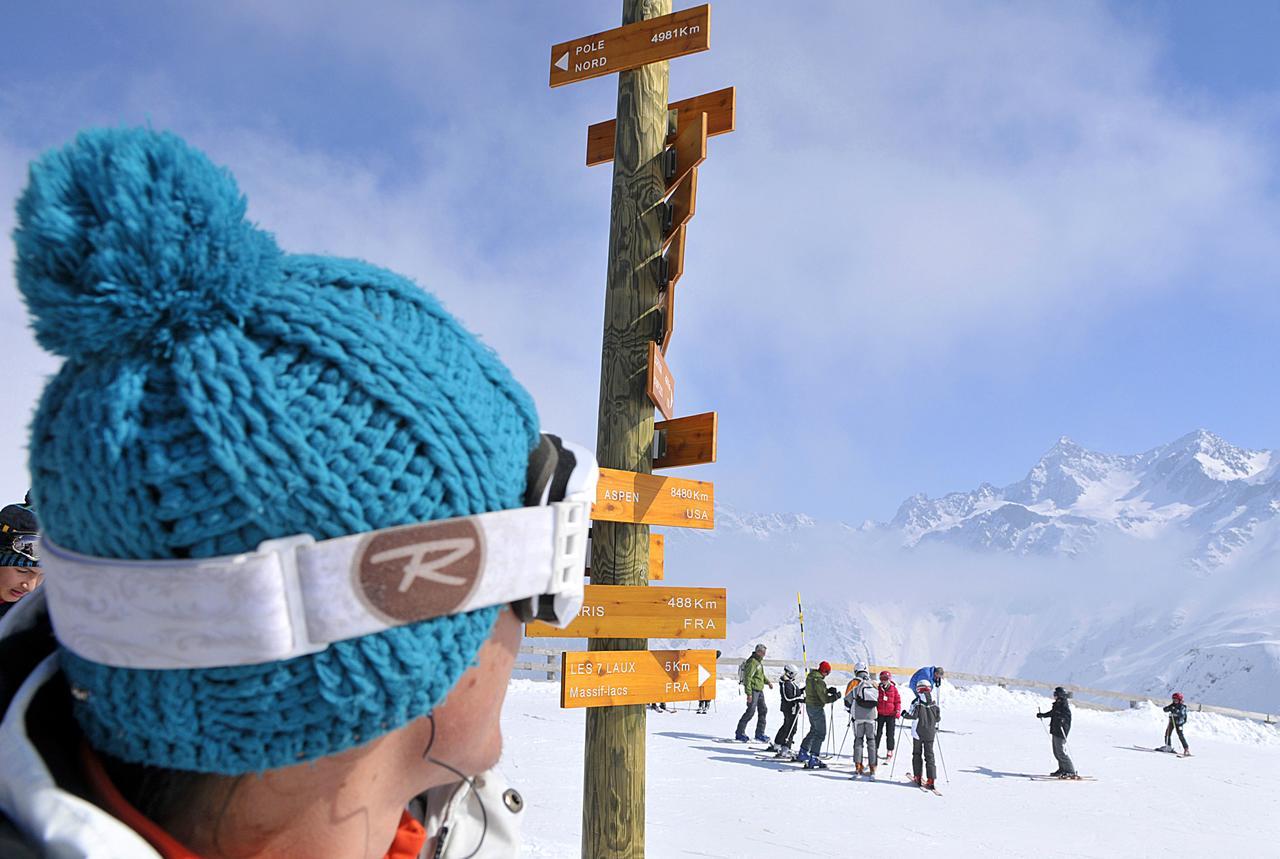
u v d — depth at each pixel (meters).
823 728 15.09
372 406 0.50
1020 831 11.16
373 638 0.50
